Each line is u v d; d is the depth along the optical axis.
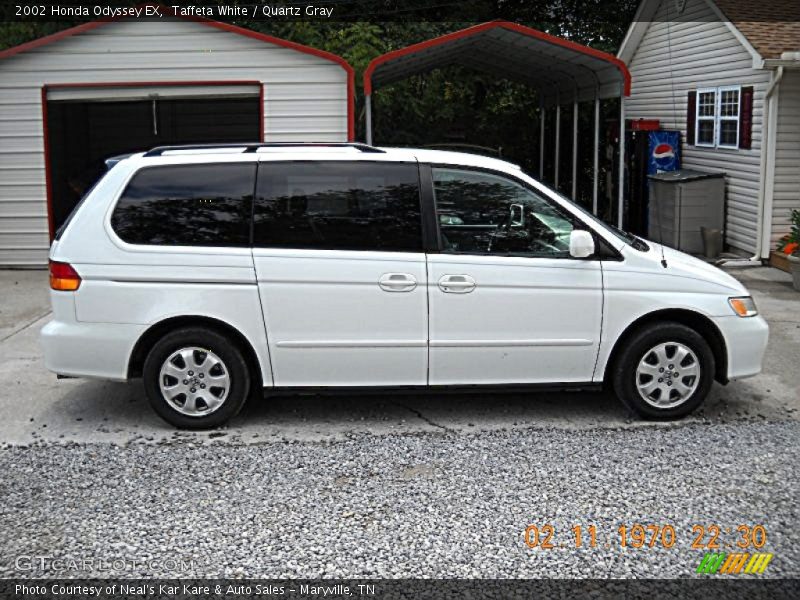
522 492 5.18
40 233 12.73
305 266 6.16
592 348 6.38
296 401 7.04
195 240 6.18
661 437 6.13
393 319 6.23
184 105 12.91
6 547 4.55
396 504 5.03
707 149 14.97
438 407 6.89
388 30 20.38
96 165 13.06
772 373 7.80
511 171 6.34
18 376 7.81
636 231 16.20
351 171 6.25
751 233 13.48
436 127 20.70
